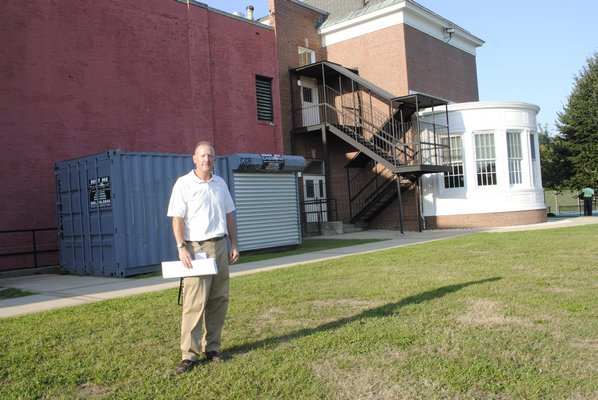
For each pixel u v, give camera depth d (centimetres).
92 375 399
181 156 1205
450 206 1967
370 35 2269
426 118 2030
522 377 354
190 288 415
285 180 1484
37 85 1304
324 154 2102
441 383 352
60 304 734
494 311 538
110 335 516
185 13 1706
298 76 2256
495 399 324
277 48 2170
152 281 962
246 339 482
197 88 1720
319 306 610
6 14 1255
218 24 1828
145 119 1558
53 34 1345
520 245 1170
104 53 1461
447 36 2470
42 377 395
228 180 1339
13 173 1244
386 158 2041
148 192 1130
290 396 342
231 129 1844
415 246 1298
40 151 1299
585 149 2508
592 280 695
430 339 448
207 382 375
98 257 1119
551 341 431
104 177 1095
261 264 1115
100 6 1460
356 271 886
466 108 1953
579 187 2562
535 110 2070
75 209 1194
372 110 2236
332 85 2369
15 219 1241
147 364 422
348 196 2259
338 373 380
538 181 2062
